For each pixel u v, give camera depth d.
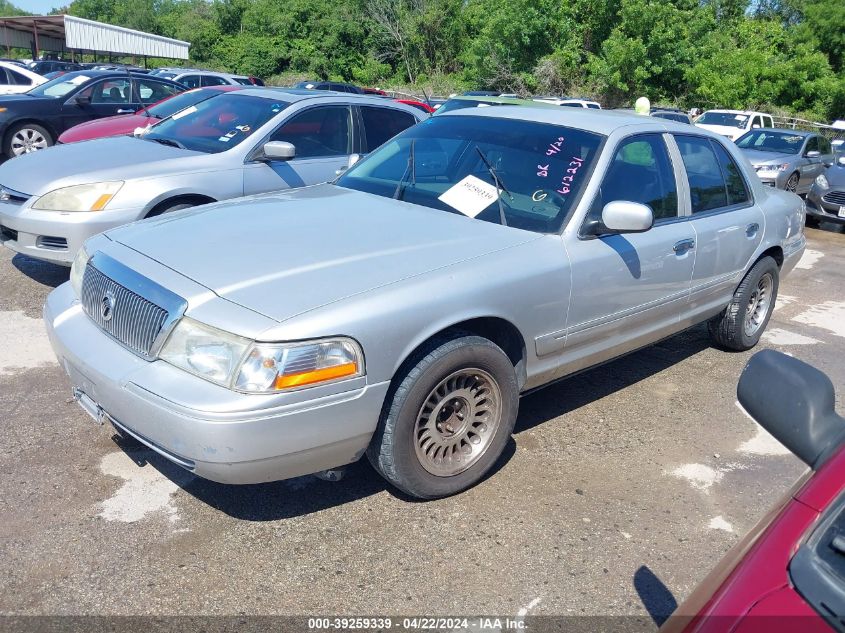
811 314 7.29
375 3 46.22
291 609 2.85
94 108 11.95
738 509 3.73
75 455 3.80
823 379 1.81
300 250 3.45
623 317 4.31
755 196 5.57
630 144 4.45
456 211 4.14
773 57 37.31
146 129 7.30
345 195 4.39
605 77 33.56
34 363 4.86
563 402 4.84
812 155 15.08
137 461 3.78
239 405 2.84
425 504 3.57
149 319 3.13
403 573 3.08
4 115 11.12
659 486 3.88
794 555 1.54
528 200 4.09
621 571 3.18
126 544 3.16
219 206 4.19
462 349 3.37
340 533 3.31
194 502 3.47
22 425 4.06
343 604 2.89
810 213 12.52
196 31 51.59
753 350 6.05
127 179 5.87
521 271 3.64
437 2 46.03
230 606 2.85
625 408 4.80
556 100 21.31
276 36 47.81
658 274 4.46
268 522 3.36
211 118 6.98
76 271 3.80
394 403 3.24
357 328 3.03
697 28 34.78
